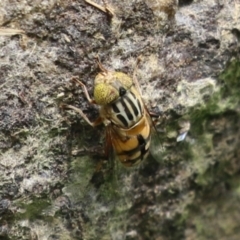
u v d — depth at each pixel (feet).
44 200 0.30
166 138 0.32
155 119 0.31
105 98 0.28
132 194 0.32
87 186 0.31
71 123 0.29
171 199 0.34
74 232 0.31
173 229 0.34
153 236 0.34
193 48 0.31
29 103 0.29
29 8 0.29
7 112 0.28
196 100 0.31
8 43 0.29
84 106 0.29
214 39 0.31
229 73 0.32
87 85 0.29
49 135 0.29
